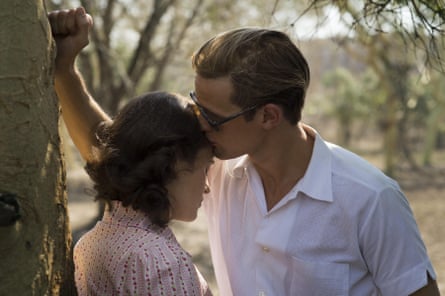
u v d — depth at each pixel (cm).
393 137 1527
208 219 192
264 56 153
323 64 1080
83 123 175
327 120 2456
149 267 132
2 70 119
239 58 152
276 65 153
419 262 160
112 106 870
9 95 120
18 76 121
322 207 163
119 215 144
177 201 146
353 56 1066
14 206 115
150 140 139
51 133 129
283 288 169
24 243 121
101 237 145
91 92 865
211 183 188
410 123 1817
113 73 868
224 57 152
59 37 164
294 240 166
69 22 162
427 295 163
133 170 138
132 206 139
